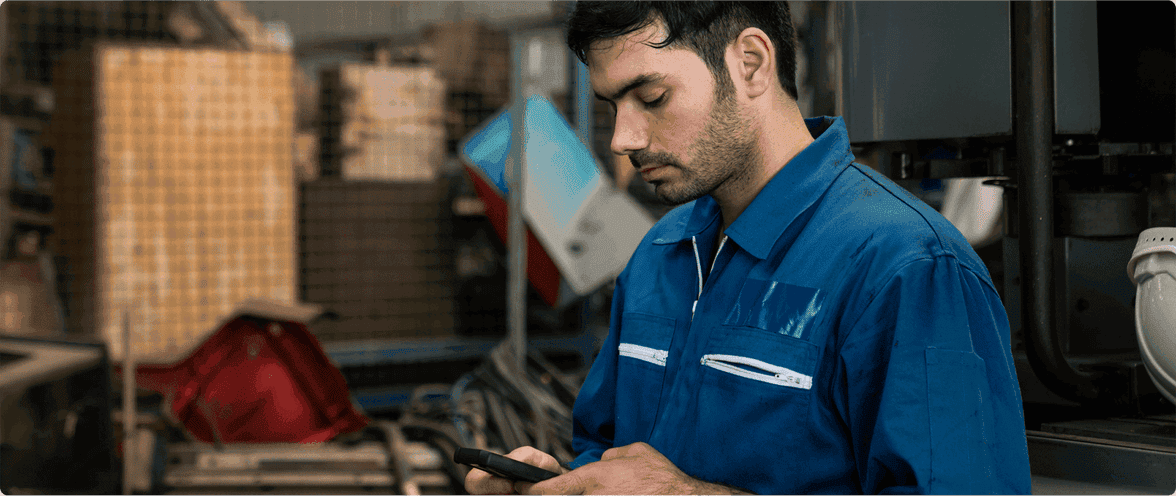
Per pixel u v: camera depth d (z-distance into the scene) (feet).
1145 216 3.96
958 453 2.20
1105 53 3.82
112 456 5.50
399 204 11.10
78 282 9.23
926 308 2.29
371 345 10.41
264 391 7.57
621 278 3.33
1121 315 4.01
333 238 10.78
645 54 2.49
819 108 4.54
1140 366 3.80
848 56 4.21
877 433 2.27
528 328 11.19
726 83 2.54
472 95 11.78
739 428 2.55
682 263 3.04
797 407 2.45
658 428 2.80
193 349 7.66
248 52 9.71
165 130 9.41
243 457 6.91
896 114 4.05
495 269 11.41
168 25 10.25
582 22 2.53
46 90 9.54
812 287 2.48
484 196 9.75
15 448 4.94
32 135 9.43
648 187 10.09
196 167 9.50
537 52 9.62
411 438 7.72
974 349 2.33
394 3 11.32
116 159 9.23
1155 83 3.93
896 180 4.33
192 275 9.46
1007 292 4.03
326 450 7.18
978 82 3.75
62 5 9.80
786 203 2.62
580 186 9.19
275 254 9.81
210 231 9.54
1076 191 3.97
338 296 10.77
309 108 11.03
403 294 11.05
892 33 4.05
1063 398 3.77
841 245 2.48
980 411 2.27
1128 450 3.28
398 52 11.55
